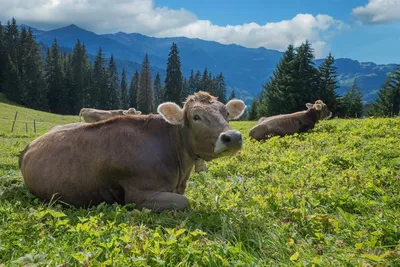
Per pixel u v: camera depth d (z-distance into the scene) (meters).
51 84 50.09
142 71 53.69
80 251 2.33
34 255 2.20
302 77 34.28
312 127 9.27
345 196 3.26
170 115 3.46
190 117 3.37
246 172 4.56
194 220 2.89
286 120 9.12
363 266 2.21
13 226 2.62
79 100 51.25
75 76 51.34
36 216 2.78
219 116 3.32
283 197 3.32
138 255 2.22
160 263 2.13
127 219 2.88
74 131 3.71
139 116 3.70
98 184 3.46
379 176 3.83
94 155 3.46
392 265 2.22
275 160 5.03
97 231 2.50
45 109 48.12
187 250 2.26
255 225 2.79
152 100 55.41
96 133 3.59
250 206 3.16
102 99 52.38
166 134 3.56
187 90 59.69
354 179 3.77
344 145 5.68
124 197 3.51
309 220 2.83
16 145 7.68
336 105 34.34
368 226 2.75
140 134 3.52
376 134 6.62
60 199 3.54
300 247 2.47
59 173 3.52
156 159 3.45
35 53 50.75
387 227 2.63
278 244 2.54
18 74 46.22
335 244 2.50
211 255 2.22
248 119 44.53
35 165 3.65
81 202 3.53
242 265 2.20
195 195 3.72
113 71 56.59
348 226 2.76
